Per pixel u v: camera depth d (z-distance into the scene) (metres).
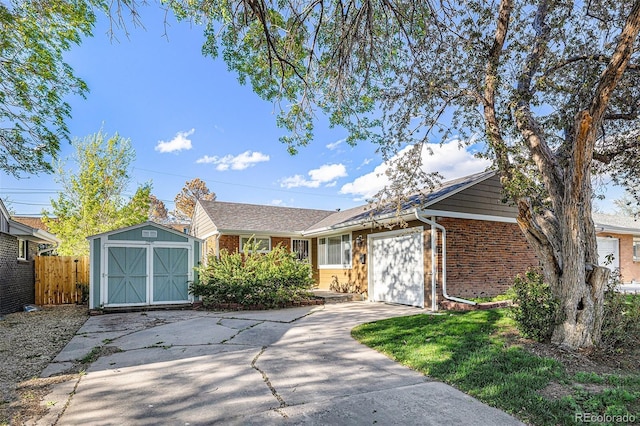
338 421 3.42
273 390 4.27
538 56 6.38
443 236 10.42
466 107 7.11
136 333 7.62
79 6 6.41
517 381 4.24
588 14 6.57
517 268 11.63
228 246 15.83
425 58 6.75
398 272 11.95
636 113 6.90
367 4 5.73
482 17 6.21
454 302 9.91
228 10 5.63
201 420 3.52
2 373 5.05
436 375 4.65
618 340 5.50
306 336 7.10
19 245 12.25
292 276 11.59
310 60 6.38
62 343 6.85
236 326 8.13
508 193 6.11
